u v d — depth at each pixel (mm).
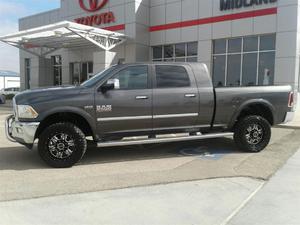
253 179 6285
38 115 6945
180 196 5387
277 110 8680
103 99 7289
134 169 6949
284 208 4973
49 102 7004
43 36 21469
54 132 6977
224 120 8305
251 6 18125
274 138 10633
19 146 9273
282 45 17062
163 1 21984
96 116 7277
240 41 18906
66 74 27188
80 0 25062
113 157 8039
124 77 7547
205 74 8164
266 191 5676
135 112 7527
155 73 7754
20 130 6984
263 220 4551
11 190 5578
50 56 28672
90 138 9391
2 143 9672
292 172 6809
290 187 5891
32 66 29672
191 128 8102
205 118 8125
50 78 28828
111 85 7258
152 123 7719
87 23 24797
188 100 7895
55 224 4383
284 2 16891
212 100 8102
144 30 22516
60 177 6355
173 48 21938
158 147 9195
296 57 16781
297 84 17172
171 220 4520
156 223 4426
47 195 5359
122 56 22750
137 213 4734
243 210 4871
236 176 6438
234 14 18797
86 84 7535
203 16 20109
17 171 6766
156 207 4949
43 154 6984
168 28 21828
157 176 6410
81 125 7582
